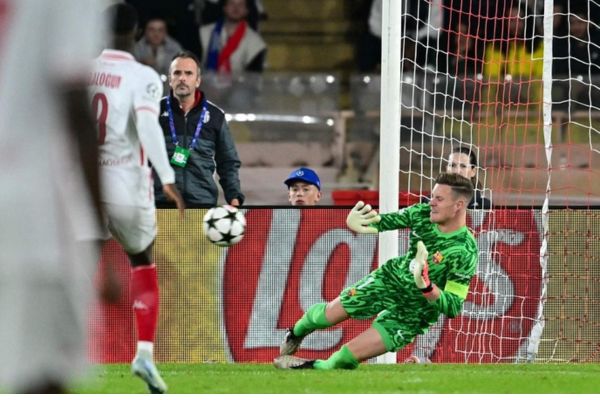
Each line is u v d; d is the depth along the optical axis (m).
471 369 28.58
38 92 12.06
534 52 52.31
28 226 12.03
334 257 32.28
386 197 31.28
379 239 31.03
